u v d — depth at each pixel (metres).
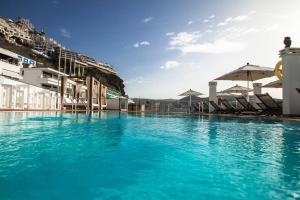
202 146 5.70
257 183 3.05
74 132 8.31
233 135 7.68
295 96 14.05
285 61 14.38
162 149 5.36
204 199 2.56
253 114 18.56
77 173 3.44
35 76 39.41
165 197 2.62
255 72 19.45
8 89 21.42
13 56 34.75
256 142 6.23
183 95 32.28
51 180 3.12
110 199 2.55
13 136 6.93
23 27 108.62
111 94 61.69
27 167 3.71
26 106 24.16
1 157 4.36
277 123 11.38
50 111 23.84
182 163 4.10
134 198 2.58
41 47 99.12
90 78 33.41
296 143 6.03
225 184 3.05
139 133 8.40
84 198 2.56
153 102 48.31
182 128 10.14
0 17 97.12
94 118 16.39
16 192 2.69
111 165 3.94
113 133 8.29
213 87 28.64
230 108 23.02
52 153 4.78
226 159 4.41
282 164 4.03
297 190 2.85
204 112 31.80
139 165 3.93
